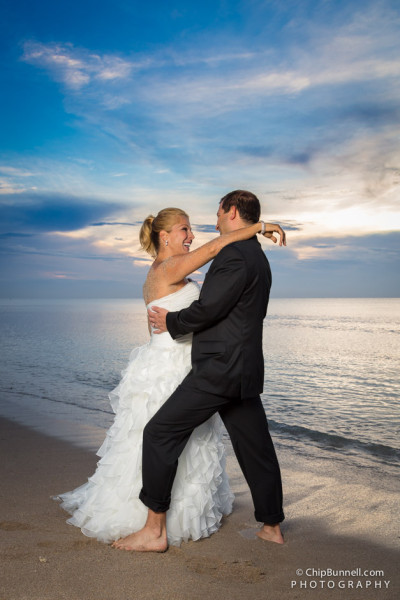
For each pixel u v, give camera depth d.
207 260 2.65
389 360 16.42
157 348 2.83
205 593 2.12
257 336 2.59
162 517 2.57
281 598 2.11
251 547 2.66
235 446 2.75
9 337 25.95
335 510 3.34
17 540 2.59
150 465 2.51
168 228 2.90
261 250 2.65
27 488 3.48
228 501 3.13
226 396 2.52
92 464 4.16
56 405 7.62
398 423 7.08
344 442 5.83
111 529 2.61
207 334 2.55
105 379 11.29
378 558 2.56
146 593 2.10
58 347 20.08
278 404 8.61
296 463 4.72
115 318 58.38
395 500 3.56
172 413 2.52
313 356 17.69
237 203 2.74
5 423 6.03
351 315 75.50
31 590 2.09
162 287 2.82
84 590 2.11
